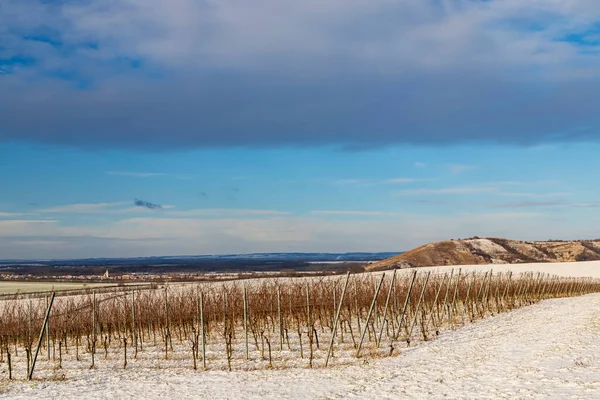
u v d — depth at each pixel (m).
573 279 57.09
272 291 30.05
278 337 24.08
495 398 10.76
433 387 12.46
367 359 17.80
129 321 26.11
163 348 22.55
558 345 16.30
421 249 128.88
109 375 16.94
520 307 35.25
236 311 27.25
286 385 14.29
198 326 26.67
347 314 28.58
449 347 19.22
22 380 16.52
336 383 14.12
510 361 14.80
